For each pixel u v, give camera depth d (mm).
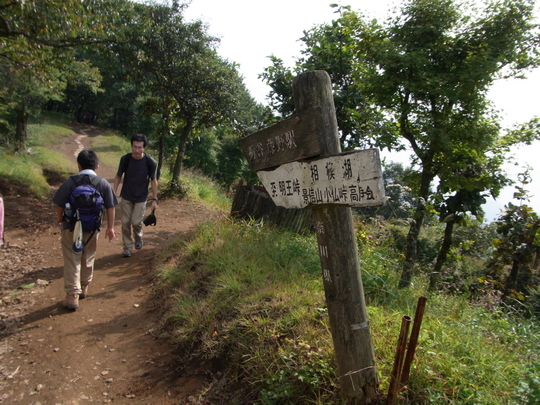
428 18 6551
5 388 3230
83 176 4523
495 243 7406
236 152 34062
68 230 4477
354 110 6910
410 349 2229
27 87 16375
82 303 4699
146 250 6594
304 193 2504
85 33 8578
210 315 3682
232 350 3201
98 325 4207
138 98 34188
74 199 4383
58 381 3328
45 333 4035
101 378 3363
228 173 33594
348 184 2156
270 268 4359
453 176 7035
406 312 3395
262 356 2932
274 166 2785
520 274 7551
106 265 5902
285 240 5203
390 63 6371
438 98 6754
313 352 2695
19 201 9617
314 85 2322
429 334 2924
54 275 5570
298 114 2434
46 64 10820
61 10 7492
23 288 5051
